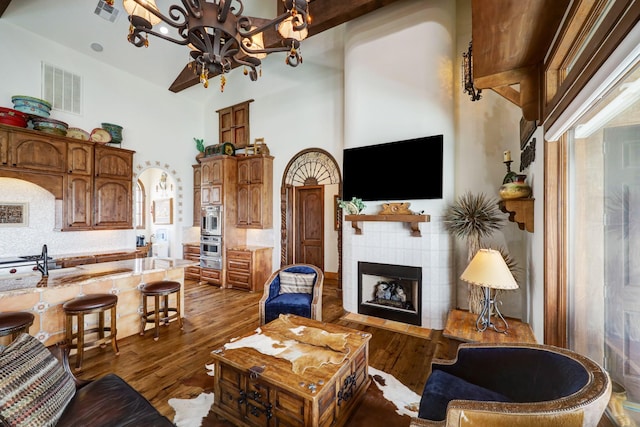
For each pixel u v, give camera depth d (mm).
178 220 5926
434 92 3289
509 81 2021
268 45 3932
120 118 5012
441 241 3258
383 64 3592
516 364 1442
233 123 5934
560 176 1775
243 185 5453
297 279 3336
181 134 5988
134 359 2557
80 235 4508
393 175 3480
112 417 1288
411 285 3557
